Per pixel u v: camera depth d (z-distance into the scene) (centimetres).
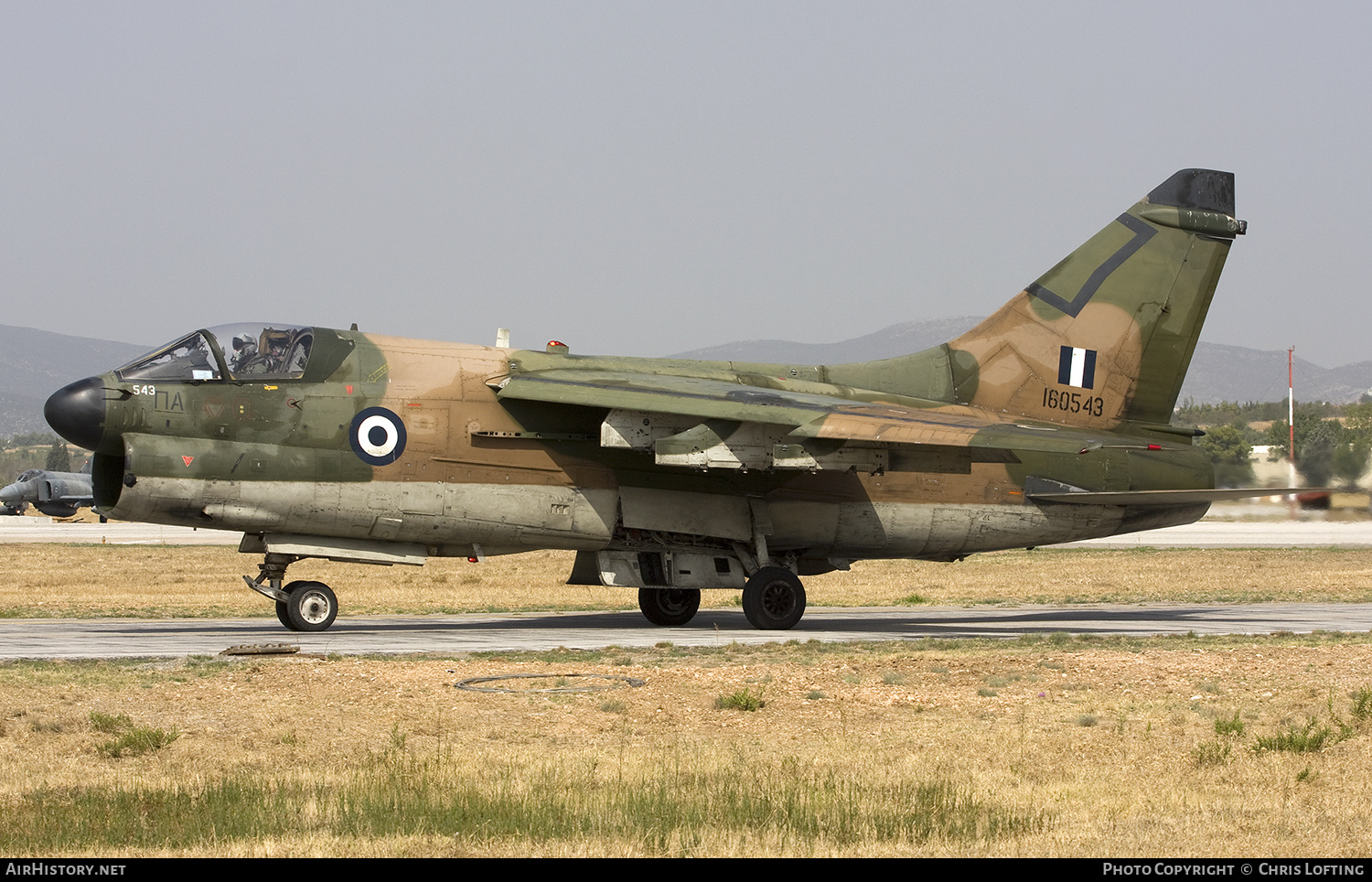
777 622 8675
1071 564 17962
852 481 8869
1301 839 3155
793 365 9400
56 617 9819
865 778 3778
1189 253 9694
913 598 12119
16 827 3244
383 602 11519
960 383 9356
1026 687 5500
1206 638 7662
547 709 4938
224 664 5931
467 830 3234
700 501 8588
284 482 7762
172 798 3494
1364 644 7169
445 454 8075
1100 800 3566
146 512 7588
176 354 7738
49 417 7394
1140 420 9650
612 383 8262
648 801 3450
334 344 8038
